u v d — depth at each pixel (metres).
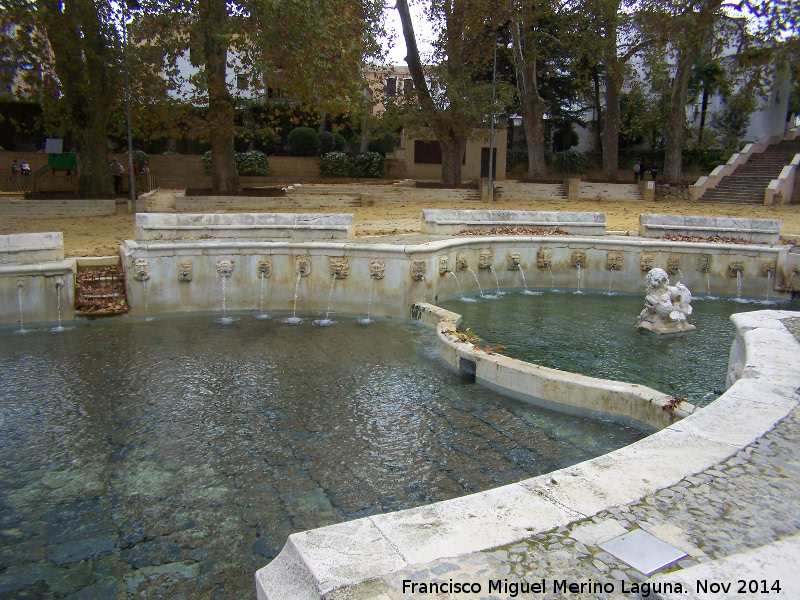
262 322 11.82
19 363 9.08
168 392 8.00
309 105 20.72
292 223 13.91
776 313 7.70
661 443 4.18
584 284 15.25
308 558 2.93
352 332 11.10
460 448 6.39
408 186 30.06
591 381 7.40
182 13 18.91
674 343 10.00
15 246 11.45
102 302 11.88
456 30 26.59
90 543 4.83
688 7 25.47
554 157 41.09
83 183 23.42
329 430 6.87
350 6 20.83
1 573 4.46
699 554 2.97
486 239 14.54
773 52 26.92
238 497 5.49
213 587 4.31
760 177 29.52
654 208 25.19
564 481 3.68
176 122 23.09
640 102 34.78
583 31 27.59
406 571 2.83
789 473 3.75
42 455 6.28
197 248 12.31
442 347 9.45
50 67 22.06
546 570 2.84
